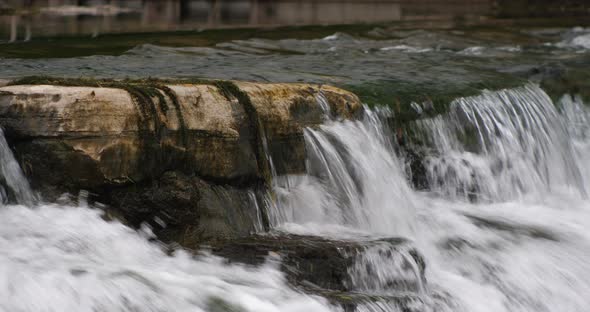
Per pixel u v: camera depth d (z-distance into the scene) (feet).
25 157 27.22
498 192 41.01
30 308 21.62
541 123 45.47
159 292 23.67
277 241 28.66
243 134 30.68
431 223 35.65
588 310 31.63
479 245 34.30
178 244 28.30
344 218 32.71
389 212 34.37
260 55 52.75
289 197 31.83
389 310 26.50
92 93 27.63
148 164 28.40
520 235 36.06
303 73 44.19
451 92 42.78
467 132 41.86
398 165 38.27
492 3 103.96
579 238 36.81
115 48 51.67
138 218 28.25
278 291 25.73
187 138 29.14
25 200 27.02
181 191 28.68
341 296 26.27
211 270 26.68
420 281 29.04
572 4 102.89
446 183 39.65
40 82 29.14
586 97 49.03
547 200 42.42
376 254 28.22
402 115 39.91
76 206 27.27
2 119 27.20
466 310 29.04
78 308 22.13
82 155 27.32
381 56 55.47
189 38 59.52
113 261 25.79
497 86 45.57
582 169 46.80
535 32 75.00
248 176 30.66
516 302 30.94
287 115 32.45
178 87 29.76
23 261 23.82
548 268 33.45
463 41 67.46
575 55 59.82
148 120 28.35
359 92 40.14
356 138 34.58
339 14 89.51
